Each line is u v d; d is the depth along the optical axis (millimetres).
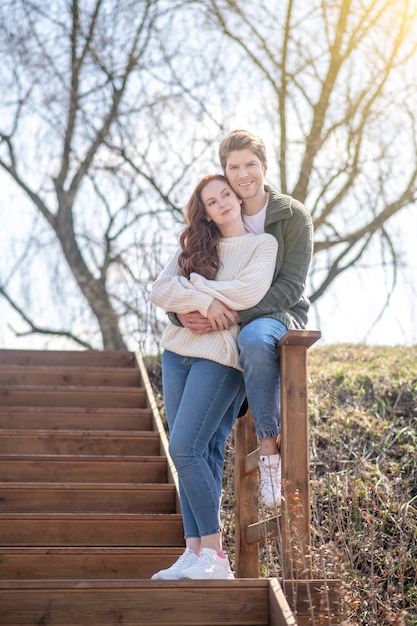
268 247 3383
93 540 4367
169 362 3494
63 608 2777
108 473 5098
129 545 4383
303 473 3125
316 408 6074
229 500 5199
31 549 4027
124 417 5824
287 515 3078
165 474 5137
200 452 3277
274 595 2830
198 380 3320
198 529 3260
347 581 3879
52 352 6859
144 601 2832
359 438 5648
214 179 3496
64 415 5758
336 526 4590
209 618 2861
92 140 11016
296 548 2979
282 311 3381
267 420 3225
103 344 10688
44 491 4715
